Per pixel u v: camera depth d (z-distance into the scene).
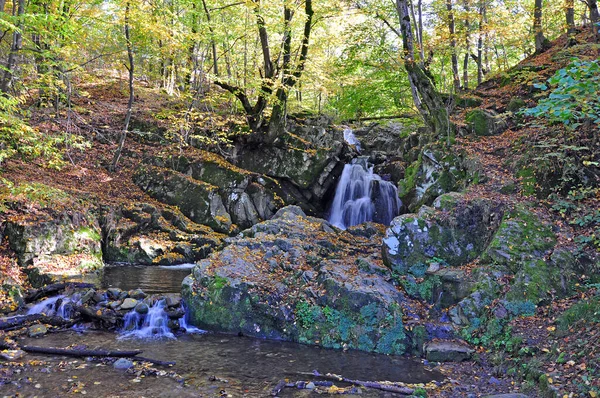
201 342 7.71
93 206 13.59
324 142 18.00
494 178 10.52
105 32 16.48
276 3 15.81
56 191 11.62
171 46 15.64
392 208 15.67
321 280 8.29
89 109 19.02
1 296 8.89
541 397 5.06
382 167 17.31
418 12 18.62
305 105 30.31
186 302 8.78
